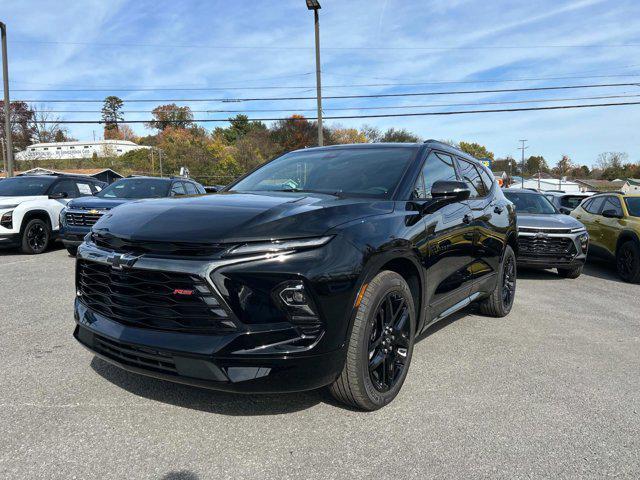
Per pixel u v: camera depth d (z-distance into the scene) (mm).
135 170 69562
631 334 4898
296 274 2410
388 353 3000
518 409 3041
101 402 2953
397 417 2877
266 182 3867
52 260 8664
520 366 3822
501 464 2414
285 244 2447
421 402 3096
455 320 5246
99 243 2838
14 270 7512
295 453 2457
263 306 2389
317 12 19922
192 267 2385
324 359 2477
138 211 2869
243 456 2422
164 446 2488
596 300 6676
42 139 74125
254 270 2381
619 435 2746
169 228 2541
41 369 3451
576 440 2676
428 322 3580
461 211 4090
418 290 3348
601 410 3066
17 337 4168
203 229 2480
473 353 4105
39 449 2434
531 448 2574
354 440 2600
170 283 2447
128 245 2588
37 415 2779
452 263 3867
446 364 3812
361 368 2717
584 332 4914
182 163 71562
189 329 2432
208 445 2510
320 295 2447
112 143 96938
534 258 8148
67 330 4383
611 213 9023
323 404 3008
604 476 2336
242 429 2678
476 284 4531
